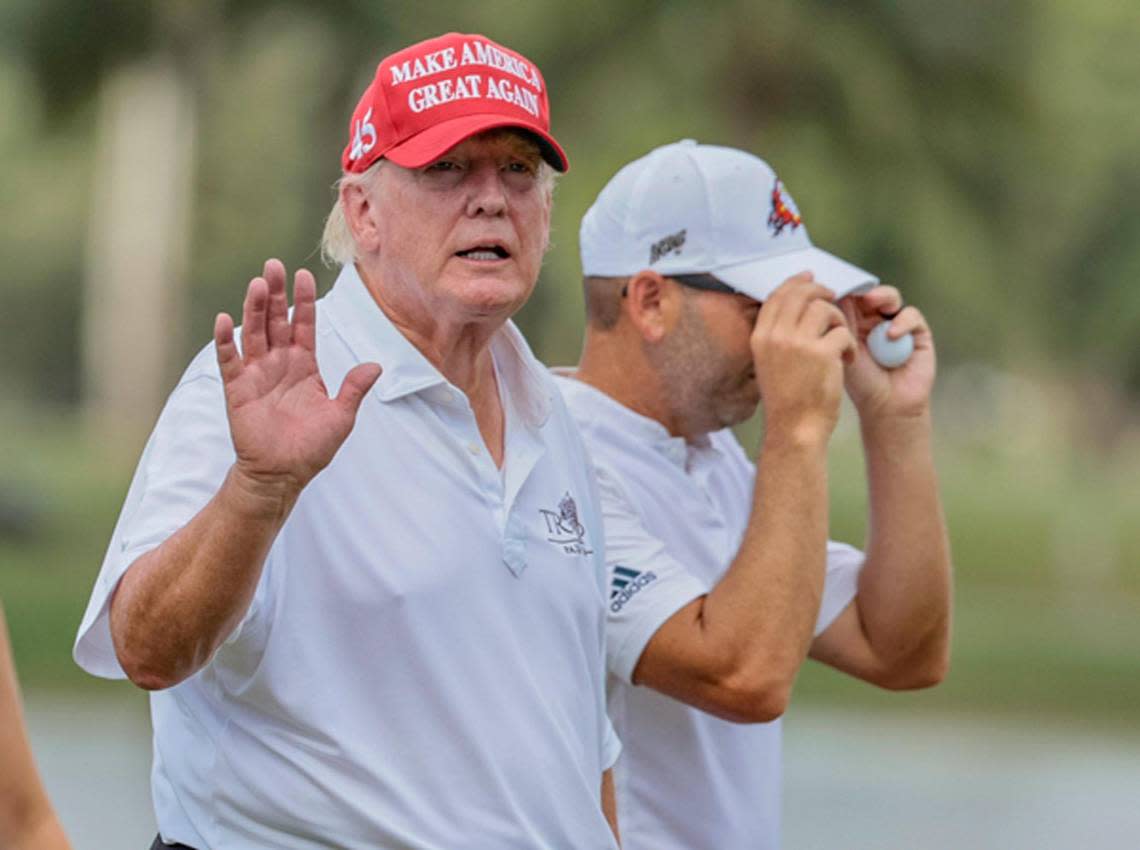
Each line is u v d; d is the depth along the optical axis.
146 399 122.75
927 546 17.23
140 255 123.25
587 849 13.25
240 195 115.69
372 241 13.39
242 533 11.48
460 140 12.80
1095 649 78.44
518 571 13.09
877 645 17.41
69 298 176.75
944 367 122.81
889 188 74.38
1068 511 119.75
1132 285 107.38
